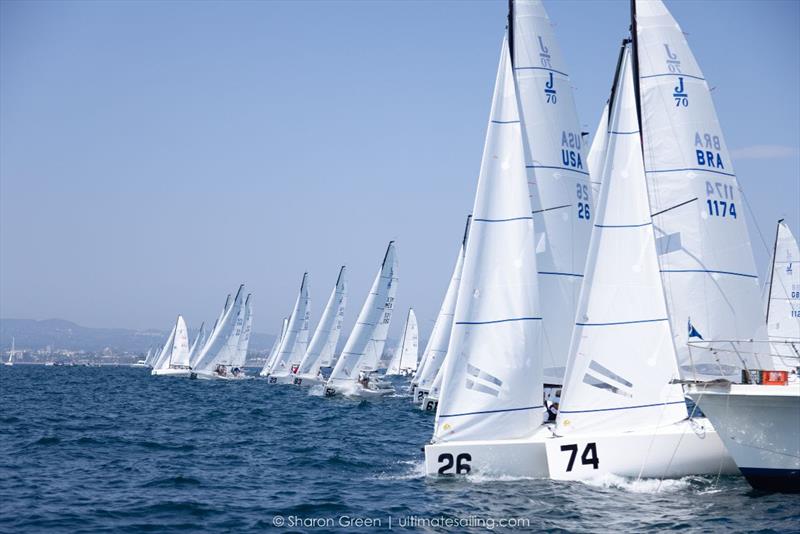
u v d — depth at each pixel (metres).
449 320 135.00
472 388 49.50
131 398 149.88
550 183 56.47
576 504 42.38
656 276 48.69
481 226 50.69
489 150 51.22
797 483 44.25
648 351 48.09
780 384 44.38
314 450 69.00
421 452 69.25
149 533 37.19
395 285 158.62
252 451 67.81
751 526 38.06
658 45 54.62
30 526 37.78
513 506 42.16
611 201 49.06
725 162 54.50
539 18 57.69
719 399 44.47
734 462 47.25
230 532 37.59
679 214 53.56
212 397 159.50
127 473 53.88
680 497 43.94
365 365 157.25
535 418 49.81
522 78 56.97
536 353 50.06
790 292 92.94
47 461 58.62
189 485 49.69
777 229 93.75
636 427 47.59
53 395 155.88
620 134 49.56
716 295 53.06
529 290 50.19
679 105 54.19
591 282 48.69
